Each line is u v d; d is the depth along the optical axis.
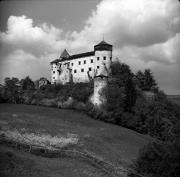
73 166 30.27
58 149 36.50
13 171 23.83
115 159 38.44
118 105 77.62
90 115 78.44
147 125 72.25
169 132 30.67
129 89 85.56
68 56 121.94
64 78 110.25
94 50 99.69
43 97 99.00
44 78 123.00
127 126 74.75
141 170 25.83
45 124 56.69
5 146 32.94
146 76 101.62
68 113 79.25
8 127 46.16
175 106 84.88
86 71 102.19
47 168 27.47
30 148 34.00
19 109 79.69
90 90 87.88
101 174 29.39
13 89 108.75
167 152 24.67
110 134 58.62
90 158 35.25
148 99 88.06
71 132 52.12
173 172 23.58
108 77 90.50
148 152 26.27
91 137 50.78
